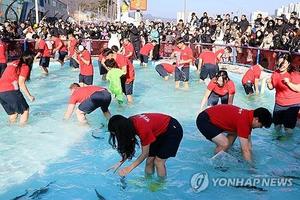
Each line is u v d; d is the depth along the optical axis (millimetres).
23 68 6414
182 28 18172
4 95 6352
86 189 4340
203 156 5266
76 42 13641
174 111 7797
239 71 12523
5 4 25250
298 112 6098
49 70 13328
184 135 6199
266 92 9555
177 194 4219
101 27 20922
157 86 10672
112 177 4625
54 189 4340
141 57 14781
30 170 4832
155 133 4109
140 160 4102
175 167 4906
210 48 14211
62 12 55188
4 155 5289
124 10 28875
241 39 13977
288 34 11773
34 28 16766
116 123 3754
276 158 5223
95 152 5457
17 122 6750
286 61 5957
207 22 17375
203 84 10969
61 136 6098
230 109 4781
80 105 6453
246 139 4617
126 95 8391
